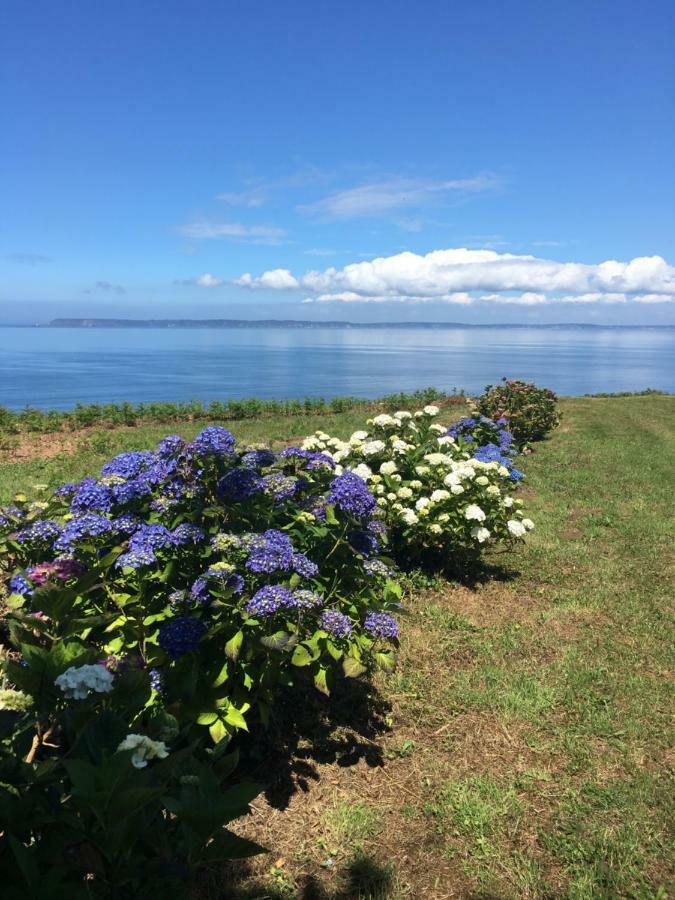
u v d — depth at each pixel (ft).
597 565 20.62
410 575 18.71
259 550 9.20
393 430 23.94
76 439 44.14
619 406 63.67
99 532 9.58
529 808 9.77
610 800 9.95
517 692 12.88
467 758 10.93
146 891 4.72
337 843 8.87
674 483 31.96
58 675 5.65
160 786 4.49
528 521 19.35
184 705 8.54
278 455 14.93
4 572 11.46
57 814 4.64
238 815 4.64
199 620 8.73
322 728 11.50
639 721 12.09
